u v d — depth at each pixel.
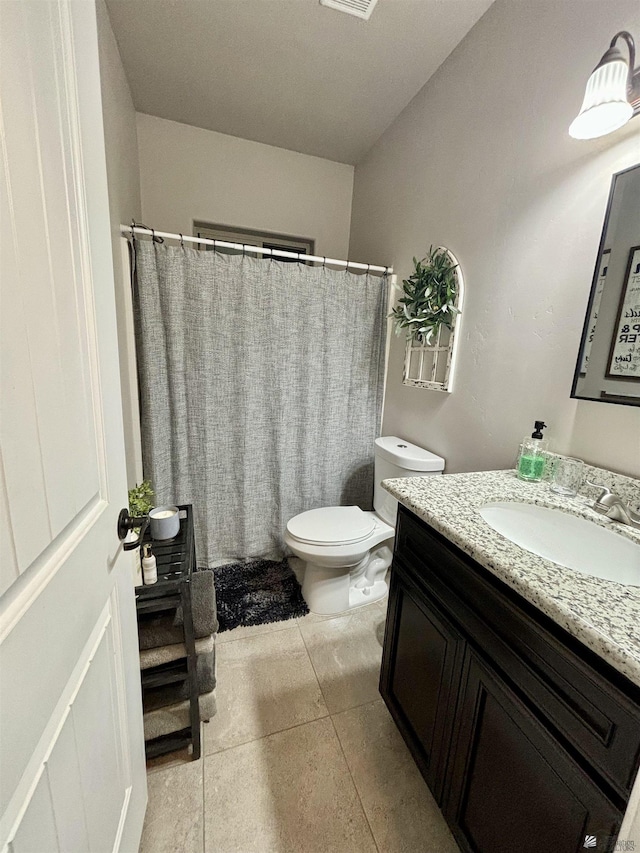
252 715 1.23
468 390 1.54
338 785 1.04
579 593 0.62
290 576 1.98
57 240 0.50
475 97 1.44
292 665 1.43
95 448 0.63
